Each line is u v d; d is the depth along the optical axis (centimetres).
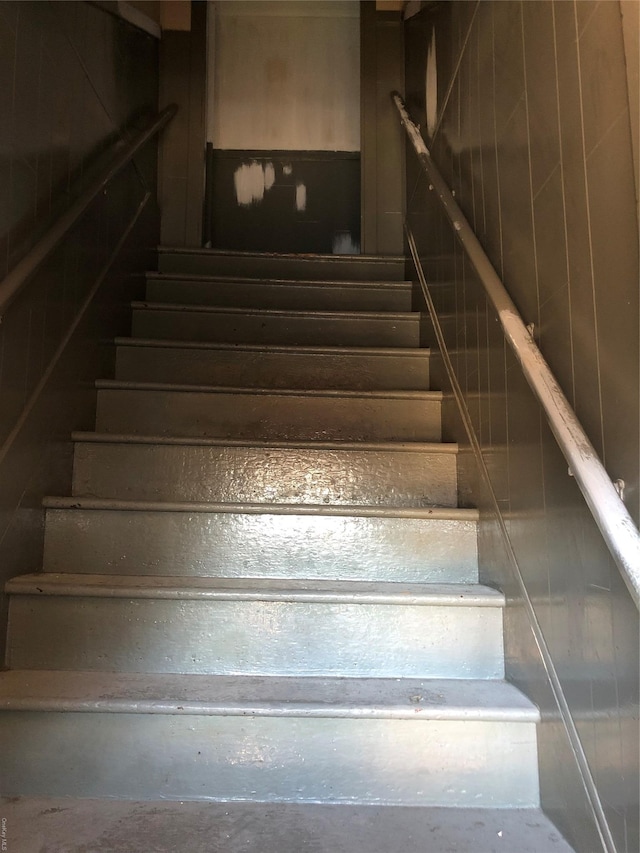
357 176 332
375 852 104
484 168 157
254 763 120
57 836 106
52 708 119
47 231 154
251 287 261
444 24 210
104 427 197
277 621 140
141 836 107
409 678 138
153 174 284
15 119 138
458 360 186
